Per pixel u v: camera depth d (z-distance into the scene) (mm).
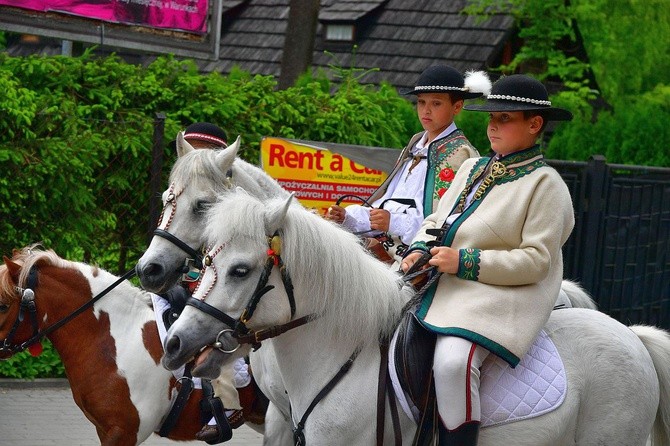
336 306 4102
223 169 4953
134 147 8242
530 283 4184
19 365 8391
